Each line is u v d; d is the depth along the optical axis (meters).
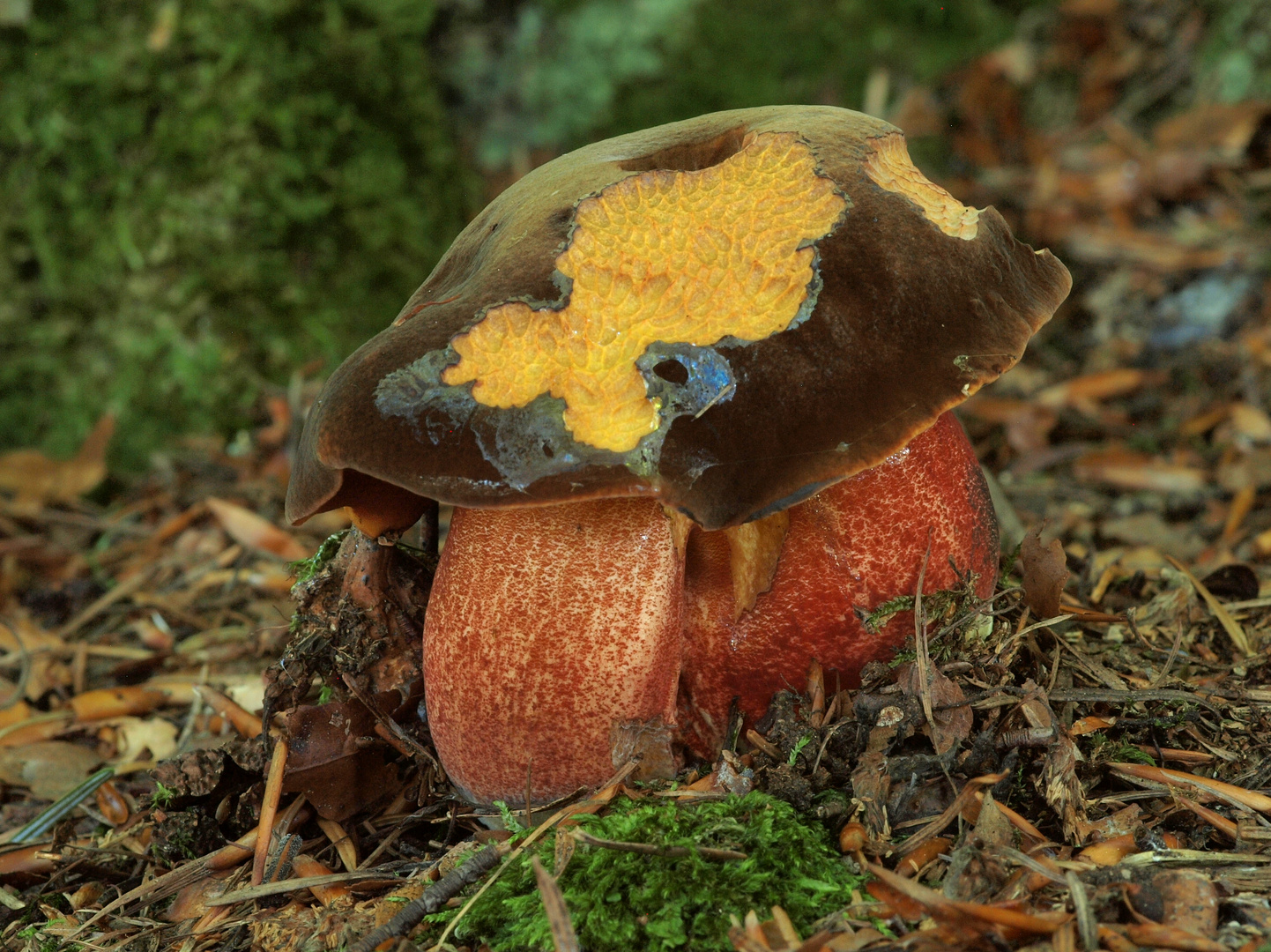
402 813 0.36
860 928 0.30
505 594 0.33
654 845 0.31
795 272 0.31
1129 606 0.41
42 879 0.37
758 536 0.33
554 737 0.33
